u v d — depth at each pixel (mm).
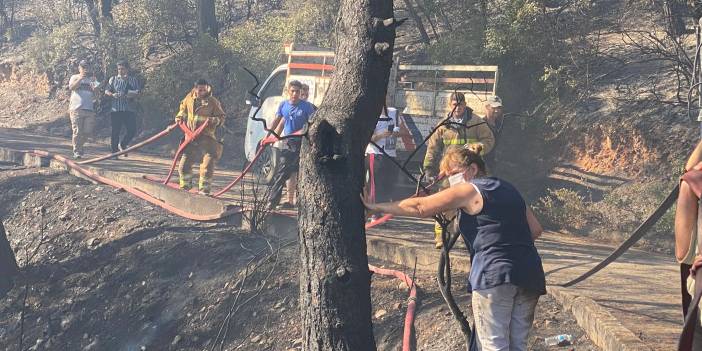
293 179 11047
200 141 12102
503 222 4852
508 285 4781
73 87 16875
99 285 9906
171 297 9211
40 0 34594
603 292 7164
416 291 7676
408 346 6852
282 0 25484
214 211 11148
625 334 5641
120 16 23453
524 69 14609
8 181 14562
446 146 8695
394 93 12133
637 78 13758
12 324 9672
